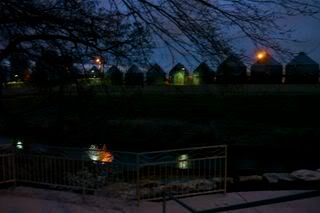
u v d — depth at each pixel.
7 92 12.52
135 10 5.90
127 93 10.57
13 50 9.03
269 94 38.44
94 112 11.49
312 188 8.30
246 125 32.94
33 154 8.45
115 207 6.81
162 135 28.14
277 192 7.68
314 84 39.12
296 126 34.44
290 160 23.34
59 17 7.59
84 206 6.86
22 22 7.71
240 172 12.95
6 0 7.02
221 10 5.42
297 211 6.45
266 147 27.34
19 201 7.16
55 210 6.67
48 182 8.20
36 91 11.18
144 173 8.53
